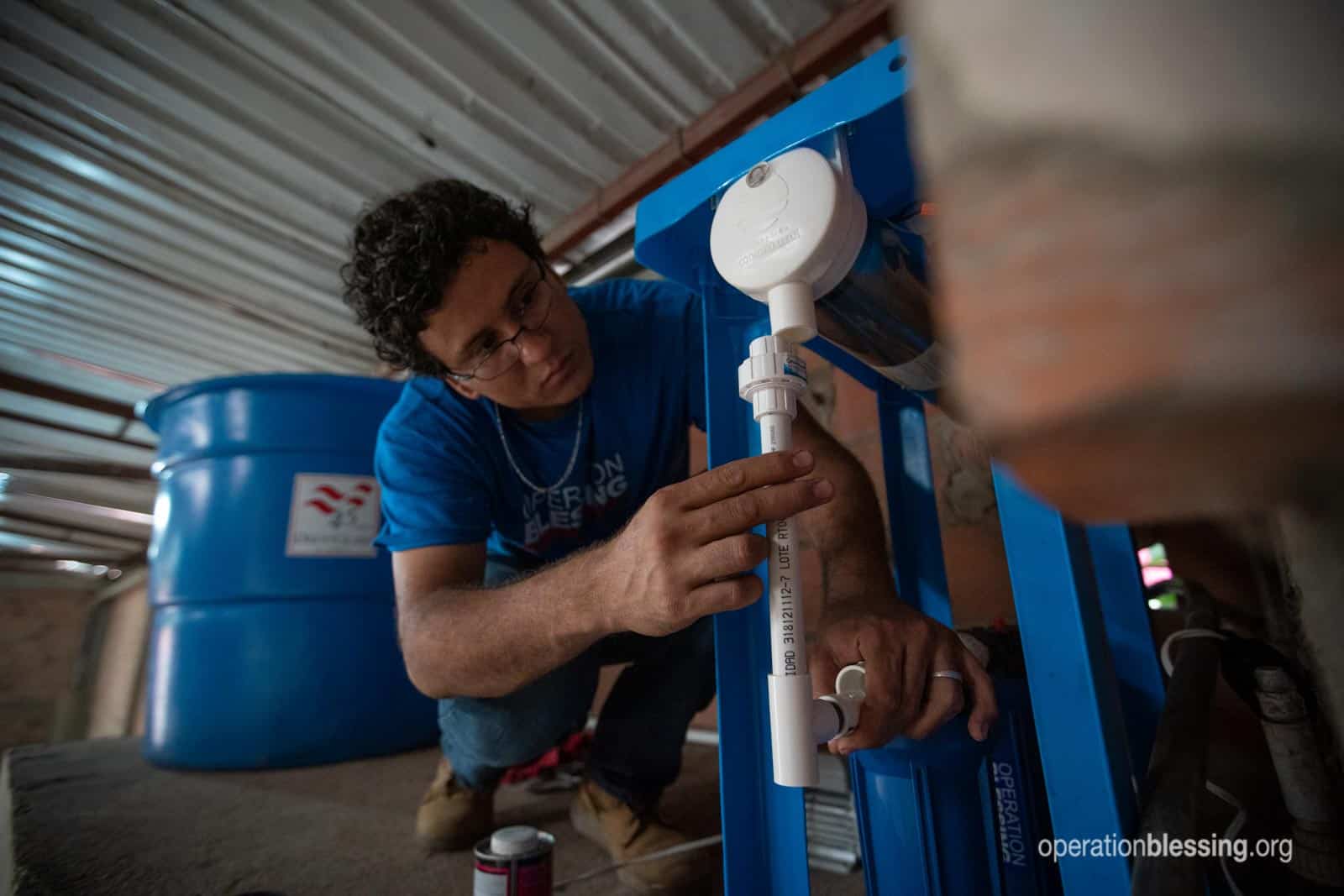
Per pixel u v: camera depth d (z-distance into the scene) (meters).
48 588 6.73
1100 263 0.12
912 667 0.44
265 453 1.58
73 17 1.46
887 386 0.75
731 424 0.49
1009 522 0.36
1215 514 0.15
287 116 1.68
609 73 1.56
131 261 2.22
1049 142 0.13
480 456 0.84
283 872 0.81
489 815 0.92
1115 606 0.60
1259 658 0.45
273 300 2.44
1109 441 0.13
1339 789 0.40
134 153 1.80
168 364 2.87
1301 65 0.11
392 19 1.44
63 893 0.76
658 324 0.89
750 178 0.40
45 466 2.71
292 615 1.52
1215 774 0.58
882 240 0.42
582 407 0.86
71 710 6.51
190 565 1.55
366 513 1.62
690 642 0.85
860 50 1.43
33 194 1.93
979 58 0.14
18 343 2.66
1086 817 0.32
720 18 1.42
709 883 0.71
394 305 0.71
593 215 1.91
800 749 0.35
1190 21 0.12
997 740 0.48
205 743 1.45
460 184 0.77
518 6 1.42
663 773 0.84
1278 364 0.11
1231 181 0.11
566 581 0.50
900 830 0.48
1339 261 0.11
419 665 0.65
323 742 1.49
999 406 0.14
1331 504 0.14
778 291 0.38
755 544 0.39
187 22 1.47
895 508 0.73
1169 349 0.12
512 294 0.71
